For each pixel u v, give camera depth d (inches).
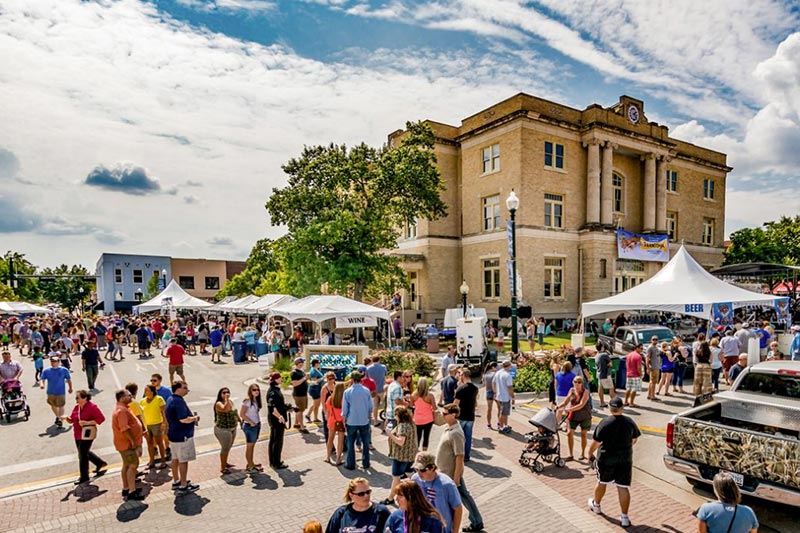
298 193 1073.5
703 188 1772.9
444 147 1465.3
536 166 1289.4
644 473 339.0
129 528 272.7
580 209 1368.1
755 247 1768.0
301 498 309.7
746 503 285.7
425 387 375.9
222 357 1019.9
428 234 1418.6
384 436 443.5
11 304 1525.6
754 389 343.9
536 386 593.6
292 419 515.5
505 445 408.5
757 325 938.1
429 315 1407.5
